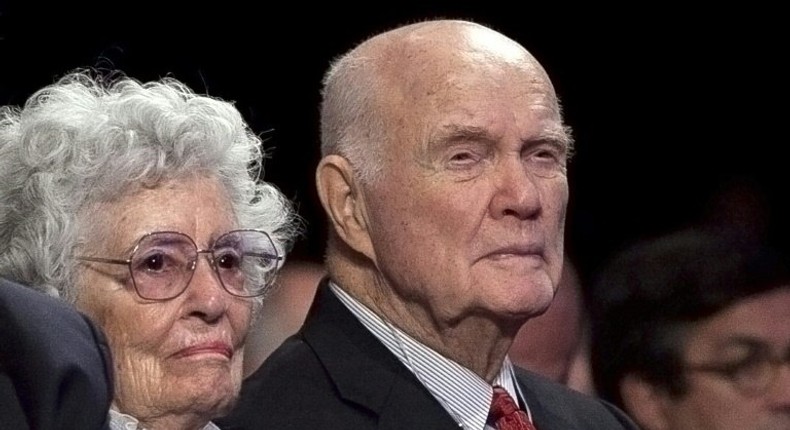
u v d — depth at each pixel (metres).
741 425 6.25
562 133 5.38
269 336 7.21
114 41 9.60
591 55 11.96
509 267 5.18
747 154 12.19
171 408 4.62
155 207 4.66
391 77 5.38
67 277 4.61
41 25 9.29
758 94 12.20
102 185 4.63
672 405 6.35
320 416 5.30
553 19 11.85
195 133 4.75
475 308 5.21
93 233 4.62
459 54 5.33
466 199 5.18
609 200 11.92
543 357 7.08
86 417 2.80
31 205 4.66
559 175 5.37
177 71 10.09
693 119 12.14
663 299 6.38
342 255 5.57
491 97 5.25
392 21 10.95
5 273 4.65
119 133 4.67
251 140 5.16
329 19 10.71
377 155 5.36
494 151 5.25
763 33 12.22
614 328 6.51
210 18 10.27
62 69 9.30
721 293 6.25
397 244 5.30
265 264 4.91
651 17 12.02
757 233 11.99
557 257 5.32
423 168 5.24
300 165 10.55
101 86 5.22
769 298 6.26
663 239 6.55
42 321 2.89
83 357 2.87
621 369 6.46
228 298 4.71
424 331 5.38
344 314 5.51
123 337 4.60
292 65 10.59
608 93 12.02
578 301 7.21
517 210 5.18
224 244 4.72
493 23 11.70
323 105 5.65
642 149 12.04
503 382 5.61
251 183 4.98
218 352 4.66
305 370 5.44
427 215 5.22
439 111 5.24
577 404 5.94
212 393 4.64
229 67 10.41
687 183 12.05
